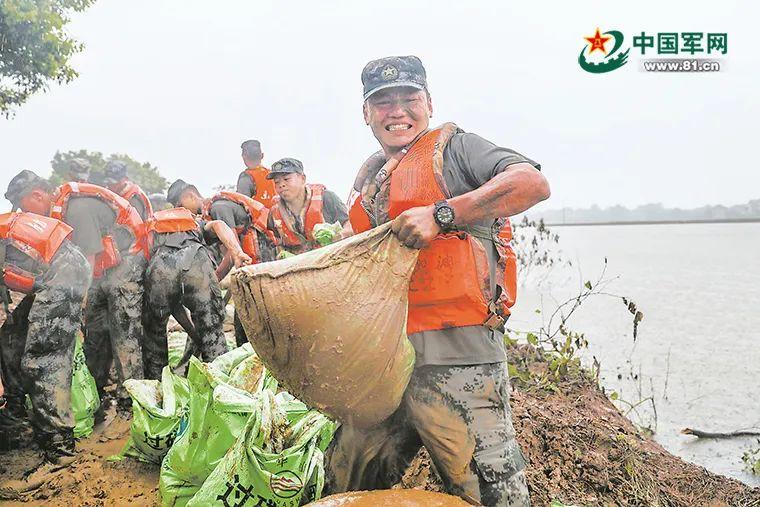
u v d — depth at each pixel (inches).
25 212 182.5
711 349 316.8
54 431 170.7
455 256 94.3
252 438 115.4
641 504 140.2
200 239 210.5
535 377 220.2
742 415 219.0
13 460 170.2
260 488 114.2
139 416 157.2
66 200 191.3
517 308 464.4
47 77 494.9
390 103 100.3
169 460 134.5
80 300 175.3
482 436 95.7
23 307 179.0
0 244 164.9
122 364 203.0
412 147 100.5
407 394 96.8
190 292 204.8
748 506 147.4
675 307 473.7
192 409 133.6
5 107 482.3
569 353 233.8
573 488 140.6
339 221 251.0
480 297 94.9
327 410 93.7
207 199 274.1
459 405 95.3
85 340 211.2
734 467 177.0
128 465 164.1
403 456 104.9
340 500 86.0
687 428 201.8
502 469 95.7
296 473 114.8
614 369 284.0
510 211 89.7
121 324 201.6
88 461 168.7
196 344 221.0
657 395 243.9
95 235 192.7
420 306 95.9
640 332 369.7
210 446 129.0
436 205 89.0
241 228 256.1
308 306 87.0
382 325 88.4
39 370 169.5
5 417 184.5
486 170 94.9
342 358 88.3
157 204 290.2
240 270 88.0
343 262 88.6
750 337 349.7
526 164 91.3
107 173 235.0
